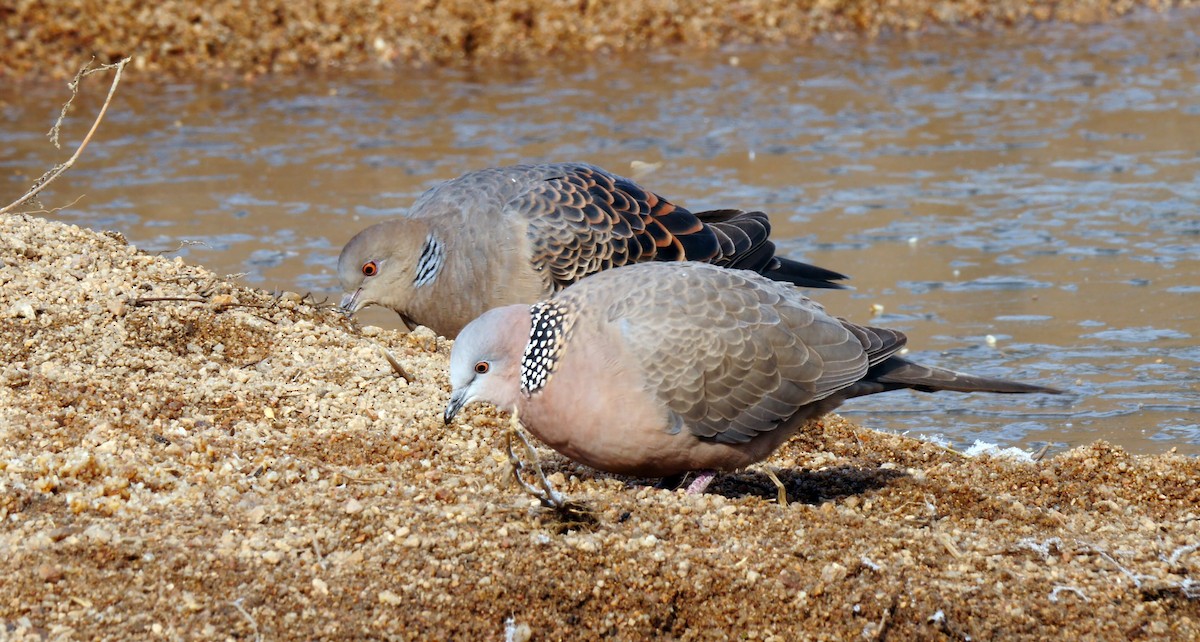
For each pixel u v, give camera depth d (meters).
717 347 9.12
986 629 8.27
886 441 11.41
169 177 20.25
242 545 8.20
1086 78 26.14
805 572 8.47
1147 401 12.94
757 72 26.75
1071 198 19.22
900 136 22.55
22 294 11.11
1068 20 31.05
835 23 30.00
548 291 12.72
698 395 9.11
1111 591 8.60
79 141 22.02
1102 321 14.91
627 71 26.84
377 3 28.06
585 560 8.37
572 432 9.12
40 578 7.76
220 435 9.74
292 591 7.86
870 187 19.86
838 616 8.23
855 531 9.05
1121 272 16.41
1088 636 8.27
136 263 12.20
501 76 26.50
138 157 21.27
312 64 27.08
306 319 12.46
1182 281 16.05
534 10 28.73
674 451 9.27
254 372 11.01
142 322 11.23
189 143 22.09
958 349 14.20
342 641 7.58
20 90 24.88
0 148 21.53
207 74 26.20
